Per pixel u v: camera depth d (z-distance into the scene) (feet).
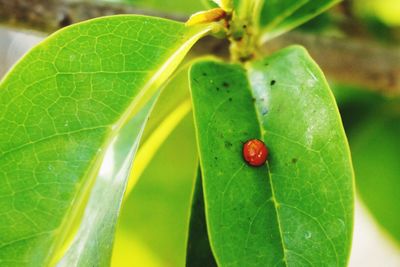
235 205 0.78
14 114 0.79
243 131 0.80
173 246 1.04
